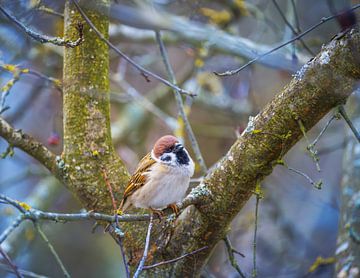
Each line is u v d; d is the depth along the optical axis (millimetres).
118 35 12953
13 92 15445
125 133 14484
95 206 7895
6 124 8023
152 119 14867
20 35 11703
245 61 12008
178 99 9227
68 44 6676
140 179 7980
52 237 15164
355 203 10047
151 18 10172
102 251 15625
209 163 16078
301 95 6555
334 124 15445
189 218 7547
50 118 14586
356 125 11125
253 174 6953
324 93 6434
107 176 7926
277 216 13867
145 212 8320
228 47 11906
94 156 7930
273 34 14477
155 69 15805
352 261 9453
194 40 12359
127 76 16406
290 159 15859
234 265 7902
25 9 8867
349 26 6281
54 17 9602
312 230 15047
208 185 7207
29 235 12484
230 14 13594
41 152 8047
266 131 6785
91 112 7980
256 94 15023
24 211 5895
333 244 14555
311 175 15820
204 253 7609
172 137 8438
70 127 8000
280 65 10477
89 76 7988
